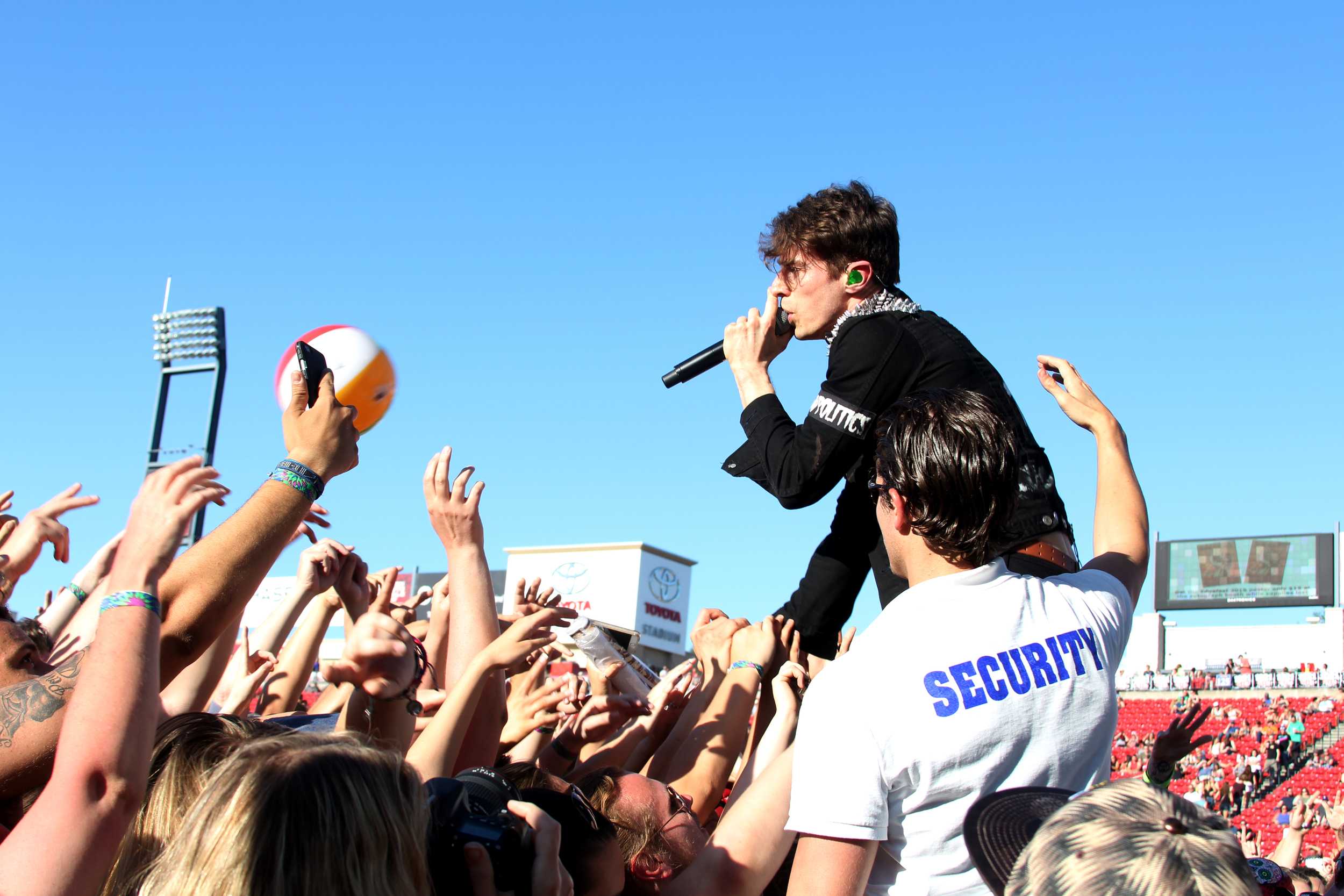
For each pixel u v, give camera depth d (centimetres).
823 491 305
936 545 226
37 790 225
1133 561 265
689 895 223
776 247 334
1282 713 3173
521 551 4422
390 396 303
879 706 209
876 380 298
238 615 231
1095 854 155
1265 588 3878
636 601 4166
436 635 398
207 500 200
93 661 184
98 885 181
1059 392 314
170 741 231
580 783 281
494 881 194
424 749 269
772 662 341
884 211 327
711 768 314
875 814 204
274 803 177
